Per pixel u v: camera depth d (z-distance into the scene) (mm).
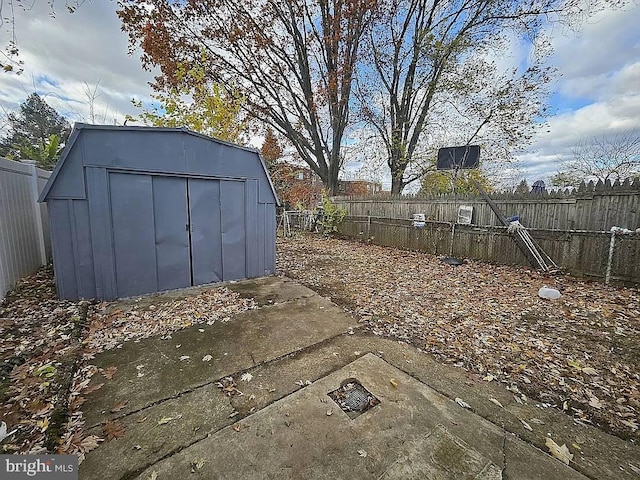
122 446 1770
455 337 3279
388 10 10875
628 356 2840
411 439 1852
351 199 11367
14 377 2367
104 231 4090
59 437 1803
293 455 1723
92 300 4031
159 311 3896
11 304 3766
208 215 5043
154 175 4418
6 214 4020
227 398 2238
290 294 4734
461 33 10422
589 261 5281
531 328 3463
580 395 2309
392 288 5066
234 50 12055
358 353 2939
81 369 2574
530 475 1609
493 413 2105
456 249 7734
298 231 13523
